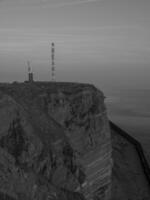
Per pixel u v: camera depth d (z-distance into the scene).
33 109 43.78
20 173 29.11
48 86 53.88
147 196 62.78
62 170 36.91
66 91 53.53
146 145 123.00
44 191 30.44
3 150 29.73
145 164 76.62
